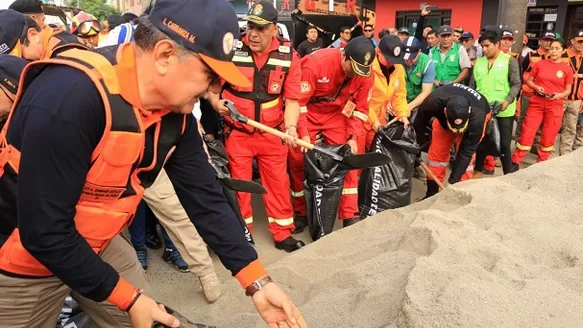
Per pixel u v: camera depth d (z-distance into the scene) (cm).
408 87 576
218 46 124
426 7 673
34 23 272
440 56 705
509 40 664
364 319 212
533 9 1380
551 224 262
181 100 131
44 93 121
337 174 386
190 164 164
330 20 731
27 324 162
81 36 482
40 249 125
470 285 190
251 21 337
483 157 585
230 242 168
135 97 128
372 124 445
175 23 122
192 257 296
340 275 265
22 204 122
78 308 234
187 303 312
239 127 367
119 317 188
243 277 168
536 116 617
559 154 694
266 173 385
